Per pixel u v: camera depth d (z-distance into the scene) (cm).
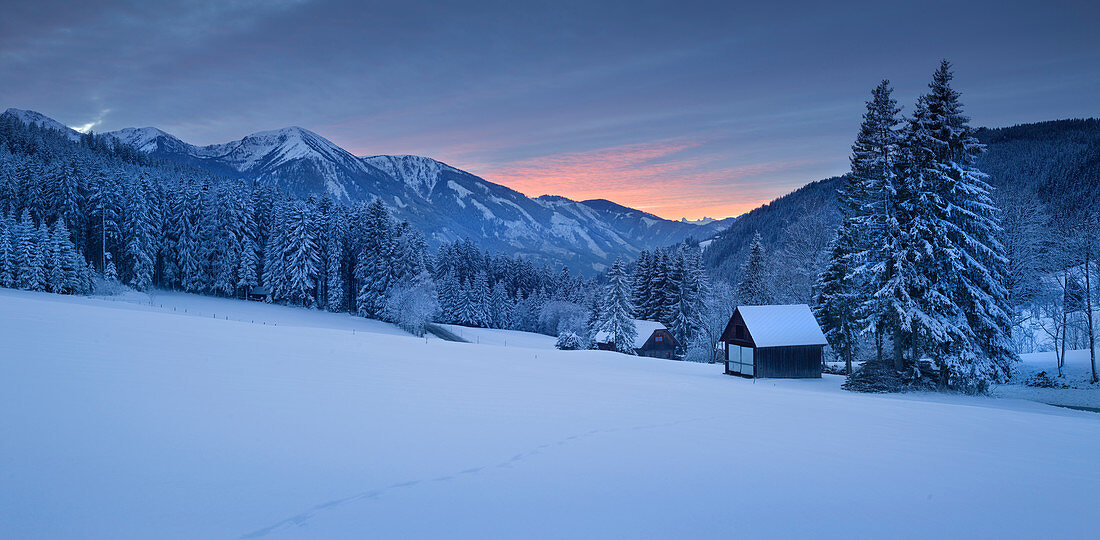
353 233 8125
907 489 630
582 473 635
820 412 1242
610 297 5753
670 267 6869
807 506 552
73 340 1323
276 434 709
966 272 2647
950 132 2636
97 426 656
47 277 5381
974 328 2700
